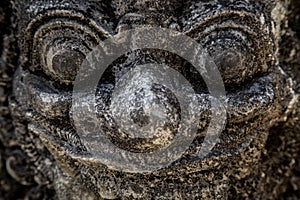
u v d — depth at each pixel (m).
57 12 0.80
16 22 0.89
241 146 0.81
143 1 0.79
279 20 0.85
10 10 0.90
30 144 0.95
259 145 0.85
